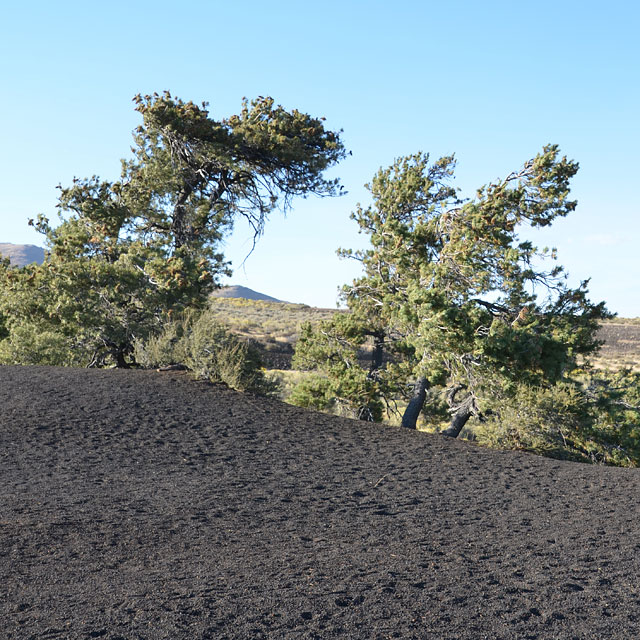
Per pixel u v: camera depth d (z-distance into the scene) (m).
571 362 16.45
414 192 19.88
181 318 20.39
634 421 16.06
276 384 17.69
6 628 3.85
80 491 7.94
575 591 4.81
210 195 24.81
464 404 18.50
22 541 5.82
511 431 16.05
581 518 7.59
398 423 21.56
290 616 4.07
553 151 17.02
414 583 4.83
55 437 10.66
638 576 5.28
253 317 69.25
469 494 8.80
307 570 5.13
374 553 5.79
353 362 20.55
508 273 16.97
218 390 15.30
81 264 21.12
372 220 20.44
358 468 10.13
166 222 24.98
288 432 12.31
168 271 20.80
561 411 15.60
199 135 22.84
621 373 17.86
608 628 4.12
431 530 6.84
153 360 18.05
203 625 3.89
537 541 6.41
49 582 4.78
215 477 9.07
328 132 24.61
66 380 14.65
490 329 15.34
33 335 21.02
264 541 6.19
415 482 9.43
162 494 8.01
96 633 3.76
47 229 24.28
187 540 6.13
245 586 4.66
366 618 4.09
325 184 24.94
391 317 18.55
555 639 3.92
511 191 17.00
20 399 12.78
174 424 12.00
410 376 20.30
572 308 17.64
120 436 11.00
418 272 18.25
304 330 21.27
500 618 4.20
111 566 5.23
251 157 23.97
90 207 23.38
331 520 7.18
